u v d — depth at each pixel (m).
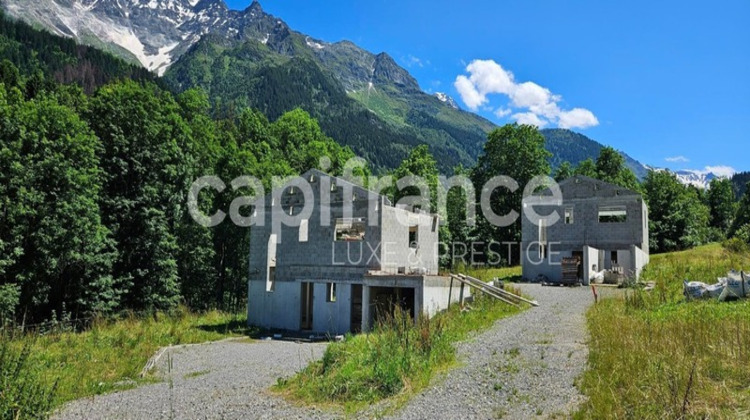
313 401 12.17
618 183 57.06
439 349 14.37
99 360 18.56
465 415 9.96
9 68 56.44
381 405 11.16
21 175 28.44
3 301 25.66
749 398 9.02
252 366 18.02
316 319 26.97
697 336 12.64
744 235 46.12
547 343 15.09
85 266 31.34
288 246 28.67
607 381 10.40
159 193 36.34
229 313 36.50
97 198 32.09
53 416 11.96
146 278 35.47
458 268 39.62
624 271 34.22
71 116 31.75
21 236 27.88
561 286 32.75
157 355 20.31
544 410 9.80
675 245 56.84
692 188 88.06
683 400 8.79
